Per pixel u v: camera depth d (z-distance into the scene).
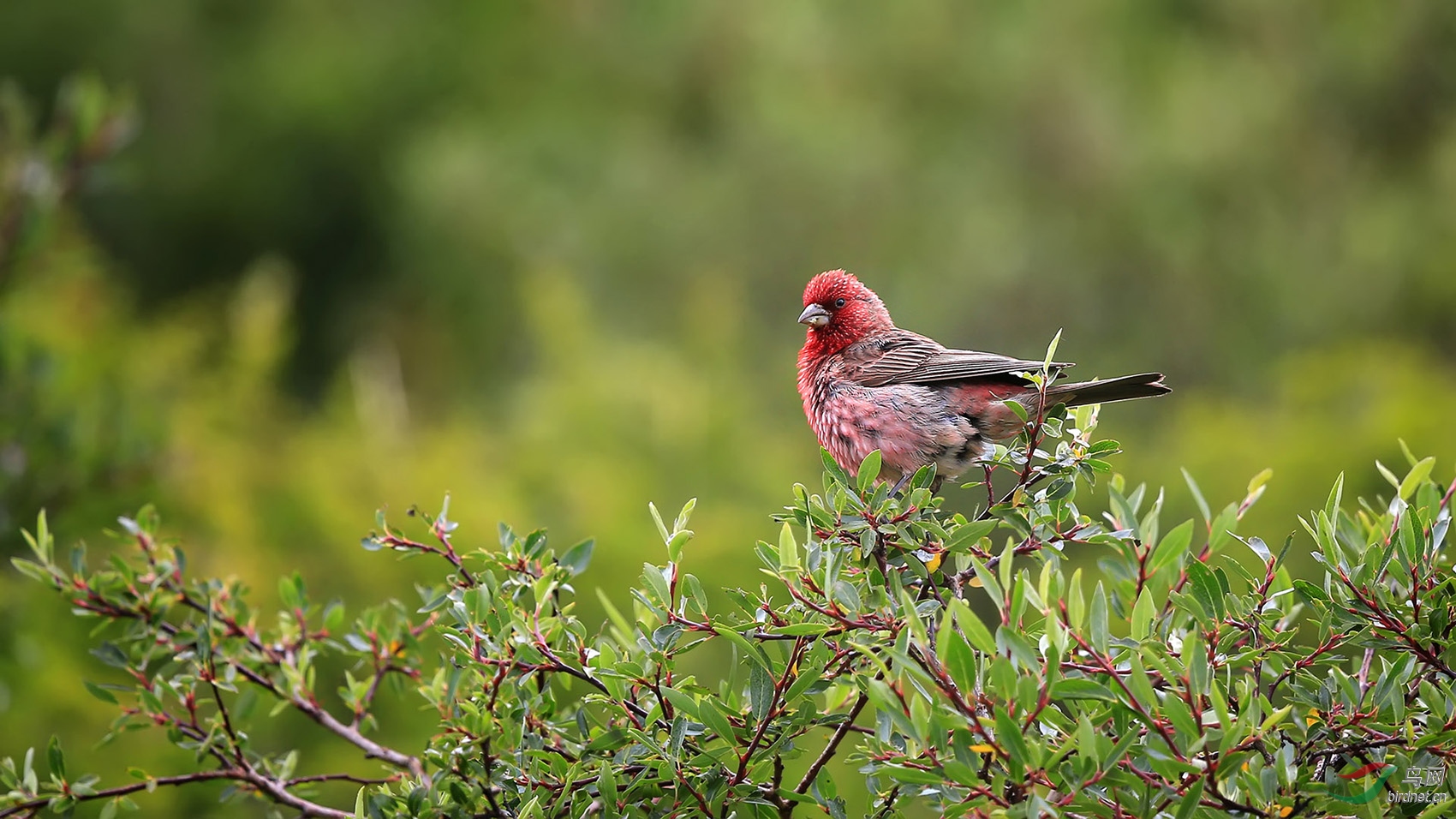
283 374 22.91
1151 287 20.09
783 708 5.17
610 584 12.09
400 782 6.03
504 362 21.33
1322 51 21.16
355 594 12.16
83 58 24.47
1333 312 19.92
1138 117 20.70
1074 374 19.16
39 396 9.72
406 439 14.62
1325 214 20.48
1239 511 4.97
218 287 23.97
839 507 5.40
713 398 14.99
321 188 25.31
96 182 10.13
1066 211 20.23
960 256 19.42
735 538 12.65
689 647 5.32
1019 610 4.47
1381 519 5.15
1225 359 19.72
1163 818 4.49
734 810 5.32
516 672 5.68
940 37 21.41
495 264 21.66
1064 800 4.39
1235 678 5.32
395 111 25.34
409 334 22.08
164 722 6.28
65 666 10.64
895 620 5.00
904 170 20.16
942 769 4.46
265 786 6.18
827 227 19.73
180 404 14.27
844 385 9.00
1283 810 4.54
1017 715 4.30
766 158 20.09
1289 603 5.30
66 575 6.79
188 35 25.14
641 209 20.41
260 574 12.05
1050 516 5.26
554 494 13.54
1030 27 21.34
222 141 24.98
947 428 8.68
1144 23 21.58
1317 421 17.52
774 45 21.72
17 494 9.57
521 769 5.50
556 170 21.62
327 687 11.03
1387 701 4.90
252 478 13.19
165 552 6.76
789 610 5.30
